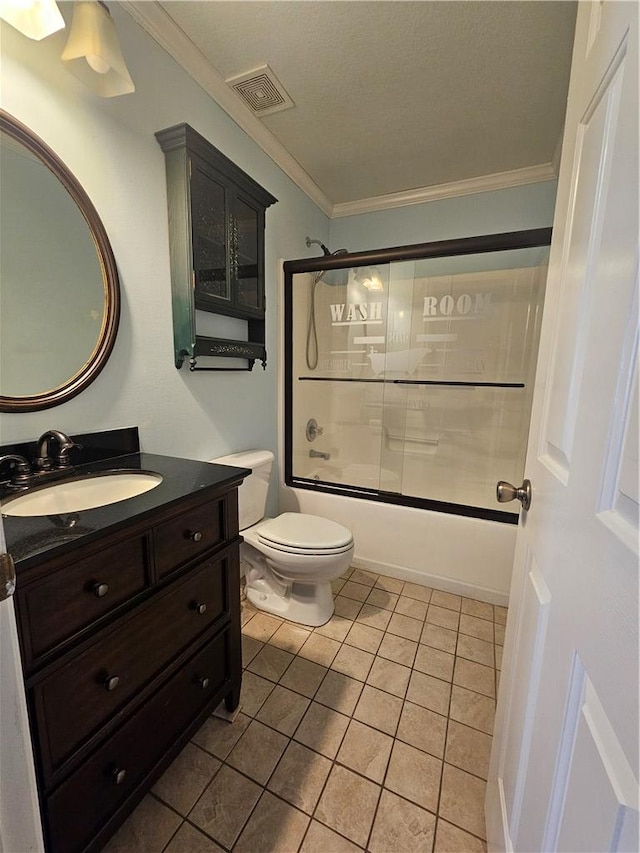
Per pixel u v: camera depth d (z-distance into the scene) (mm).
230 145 1746
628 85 436
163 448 1521
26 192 1013
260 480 1911
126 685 847
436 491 2457
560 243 728
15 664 470
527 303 2248
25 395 1044
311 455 2633
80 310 1163
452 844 919
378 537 2158
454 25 1320
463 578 1963
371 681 1403
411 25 1322
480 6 1253
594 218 537
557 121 1842
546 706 579
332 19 1298
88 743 769
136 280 1343
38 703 672
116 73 1088
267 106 1741
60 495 1035
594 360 489
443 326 2439
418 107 1749
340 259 2150
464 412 2457
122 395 1330
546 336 787
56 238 1089
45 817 701
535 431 824
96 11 976
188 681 1033
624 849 321
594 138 561
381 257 2104
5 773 460
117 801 849
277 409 2332
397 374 2557
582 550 482
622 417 402
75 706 738
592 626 434
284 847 911
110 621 792
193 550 1017
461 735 1198
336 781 1058
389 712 1275
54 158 1054
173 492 960
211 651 1116
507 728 823
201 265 1501
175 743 1002
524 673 726
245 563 2021
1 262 979
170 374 1523
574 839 429
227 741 1166
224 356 1676
